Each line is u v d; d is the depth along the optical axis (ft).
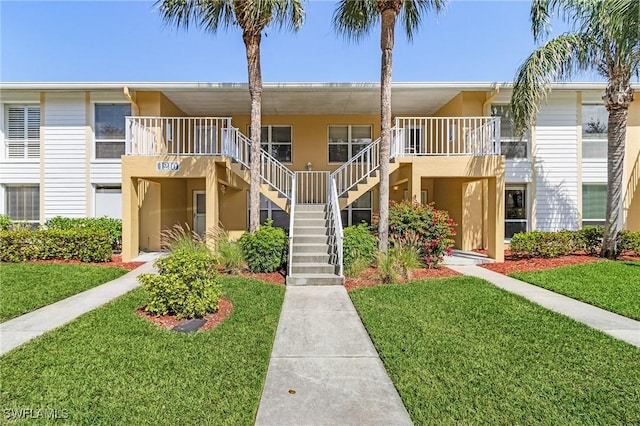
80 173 39.06
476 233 39.83
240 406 9.76
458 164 32.19
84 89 37.04
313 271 26.00
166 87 35.88
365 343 14.43
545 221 39.68
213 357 12.67
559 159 39.65
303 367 12.34
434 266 29.76
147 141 34.27
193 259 17.71
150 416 9.27
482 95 37.76
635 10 24.58
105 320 16.21
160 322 16.34
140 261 31.89
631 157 39.78
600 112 40.19
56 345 13.56
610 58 30.14
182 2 28.07
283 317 17.61
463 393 10.46
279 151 45.70
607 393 10.45
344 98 38.70
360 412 9.68
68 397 10.10
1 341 14.11
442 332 15.21
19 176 39.32
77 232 30.94
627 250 34.53
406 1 30.45
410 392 10.53
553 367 12.05
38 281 23.20
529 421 9.16
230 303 19.35
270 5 27.12
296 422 9.23
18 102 39.04
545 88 31.58
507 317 17.07
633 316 17.38
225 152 32.37
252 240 27.63
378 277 25.31
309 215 33.32
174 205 42.06
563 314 17.78
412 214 29.94
